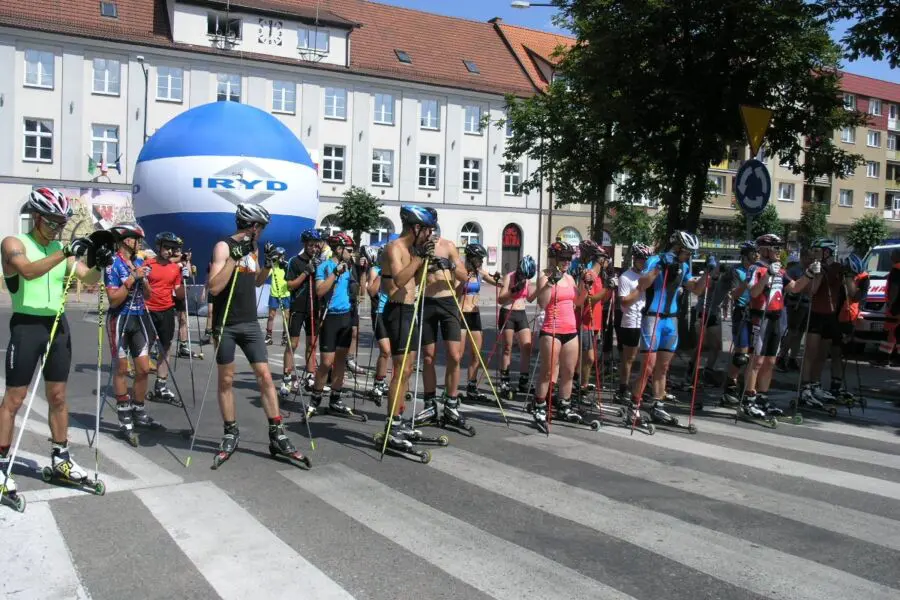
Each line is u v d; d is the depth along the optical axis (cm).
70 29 3231
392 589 365
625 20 1227
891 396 1013
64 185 3281
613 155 1385
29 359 490
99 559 394
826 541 442
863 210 5625
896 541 445
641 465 608
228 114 1877
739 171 988
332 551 410
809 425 807
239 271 588
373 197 3444
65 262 513
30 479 527
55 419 510
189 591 360
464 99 4097
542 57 4366
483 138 4169
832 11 1120
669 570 395
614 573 389
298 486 529
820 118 1310
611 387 980
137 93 3366
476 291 905
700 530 455
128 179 3378
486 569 391
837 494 538
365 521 459
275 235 1858
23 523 443
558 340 738
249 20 3556
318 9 3716
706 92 1234
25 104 3216
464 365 1230
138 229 542
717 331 1062
